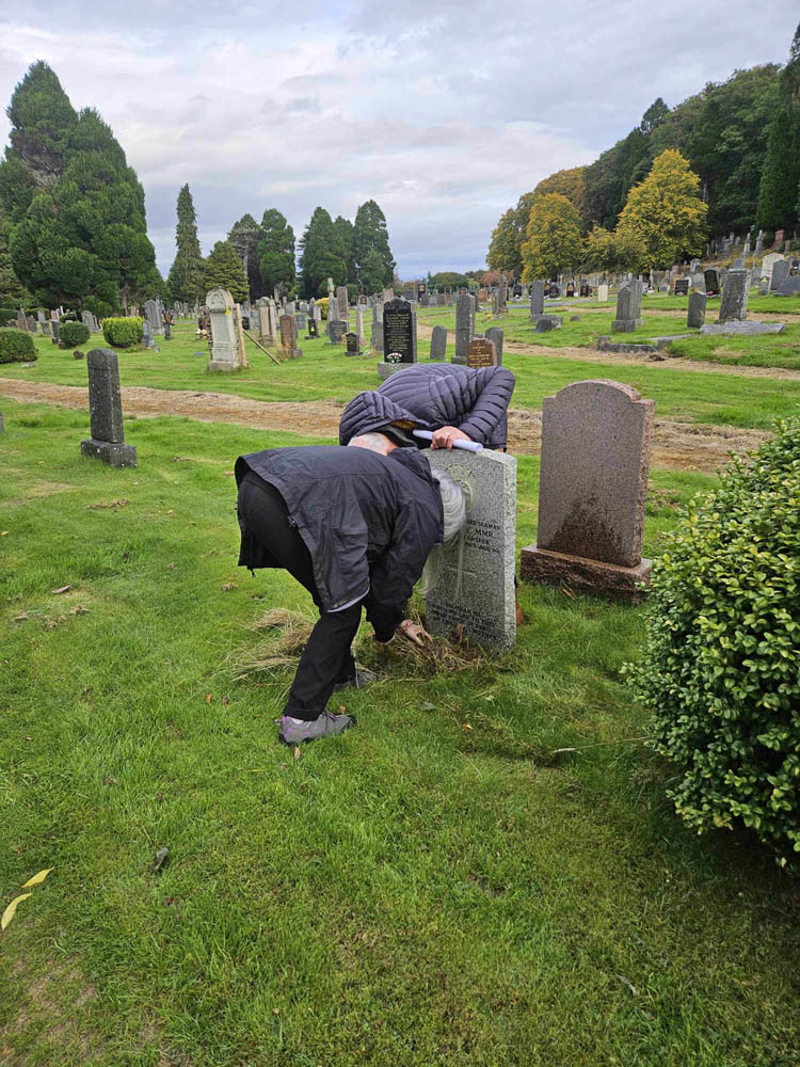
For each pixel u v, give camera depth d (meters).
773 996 1.93
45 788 2.84
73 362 23.62
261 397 15.58
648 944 2.10
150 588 4.96
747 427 10.27
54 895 2.32
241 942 2.11
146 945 2.11
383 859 2.45
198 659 3.91
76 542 5.88
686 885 2.30
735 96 70.75
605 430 4.40
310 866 2.41
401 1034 1.85
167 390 17.19
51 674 3.75
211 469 8.49
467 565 3.96
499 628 3.91
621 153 87.81
